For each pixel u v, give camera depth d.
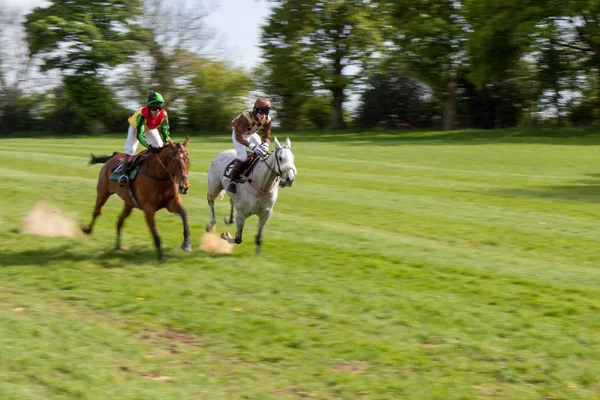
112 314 6.92
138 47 49.91
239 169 9.09
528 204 13.91
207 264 8.74
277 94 50.78
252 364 5.89
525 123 44.88
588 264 9.30
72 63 50.34
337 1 45.62
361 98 48.81
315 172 19.45
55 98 52.00
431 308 7.20
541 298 7.61
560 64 41.75
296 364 5.89
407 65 45.44
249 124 9.08
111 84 51.03
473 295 7.70
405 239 10.56
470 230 11.30
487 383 5.62
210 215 11.34
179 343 6.27
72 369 5.63
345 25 47.03
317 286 7.87
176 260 8.95
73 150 26.98
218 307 7.17
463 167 21.72
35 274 8.11
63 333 6.32
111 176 9.19
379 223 11.81
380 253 9.45
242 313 7.00
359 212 12.74
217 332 6.51
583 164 22.03
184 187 8.47
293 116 51.25
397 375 5.73
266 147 9.09
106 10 49.69
